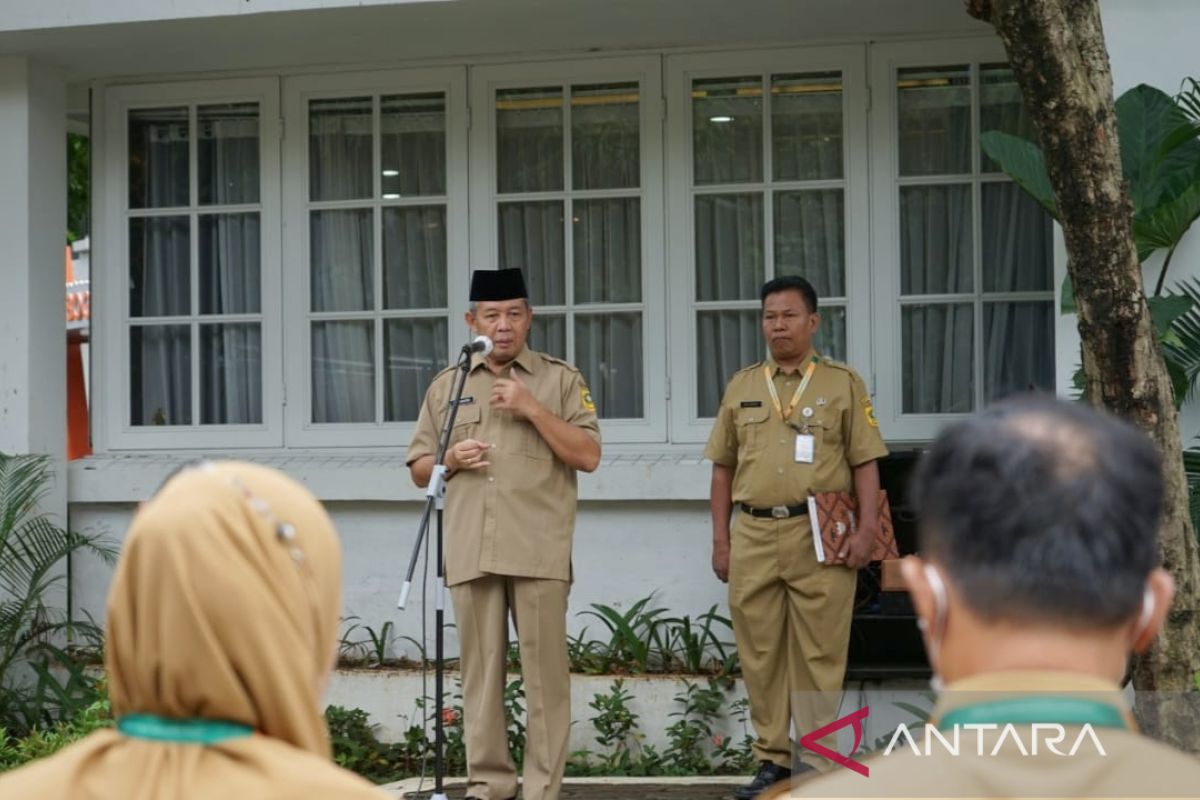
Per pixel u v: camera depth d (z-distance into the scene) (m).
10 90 8.80
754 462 7.10
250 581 1.79
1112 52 7.45
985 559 1.62
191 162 9.20
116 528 8.96
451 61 8.90
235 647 1.78
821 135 8.58
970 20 8.27
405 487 8.52
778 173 8.62
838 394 7.09
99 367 9.28
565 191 8.80
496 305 6.70
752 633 7.12
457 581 6.61
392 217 9.02
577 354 8.82
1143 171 7.11
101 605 8.93
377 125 9.00
